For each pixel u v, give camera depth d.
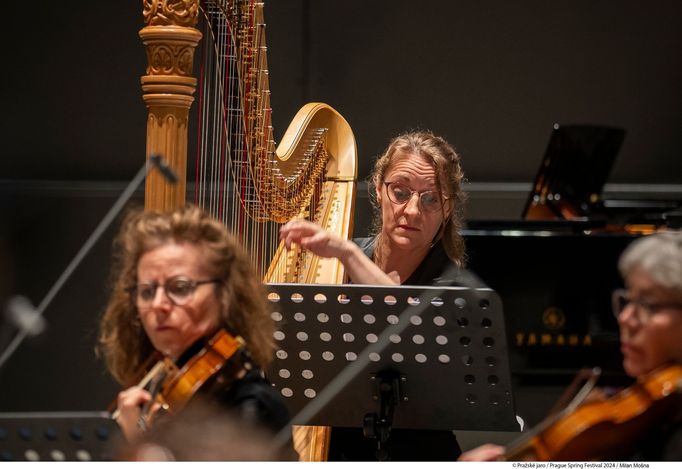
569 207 15.26
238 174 7.55
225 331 4.93
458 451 7.41
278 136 17.45
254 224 7.98
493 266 13.68
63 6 17.20
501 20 17.52
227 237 5.11
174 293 4.93
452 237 8.08
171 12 6.24
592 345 13.52
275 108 17.47
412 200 7.72
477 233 13.72
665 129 17.70
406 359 6.36
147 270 4.97
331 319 6.30
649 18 17.55
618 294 4.85
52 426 4.60
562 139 14.36
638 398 4.53
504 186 17.45
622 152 17.77
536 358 13.58
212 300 4.99
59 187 16.86
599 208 15.16
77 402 16.25
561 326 13.58
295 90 17.47
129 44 17.30
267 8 17.39
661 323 4.52
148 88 6.27
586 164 14.88
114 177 17.38
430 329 6.23
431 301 6.18
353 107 17.55
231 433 4.72
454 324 6.21
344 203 9.19
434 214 7.81
